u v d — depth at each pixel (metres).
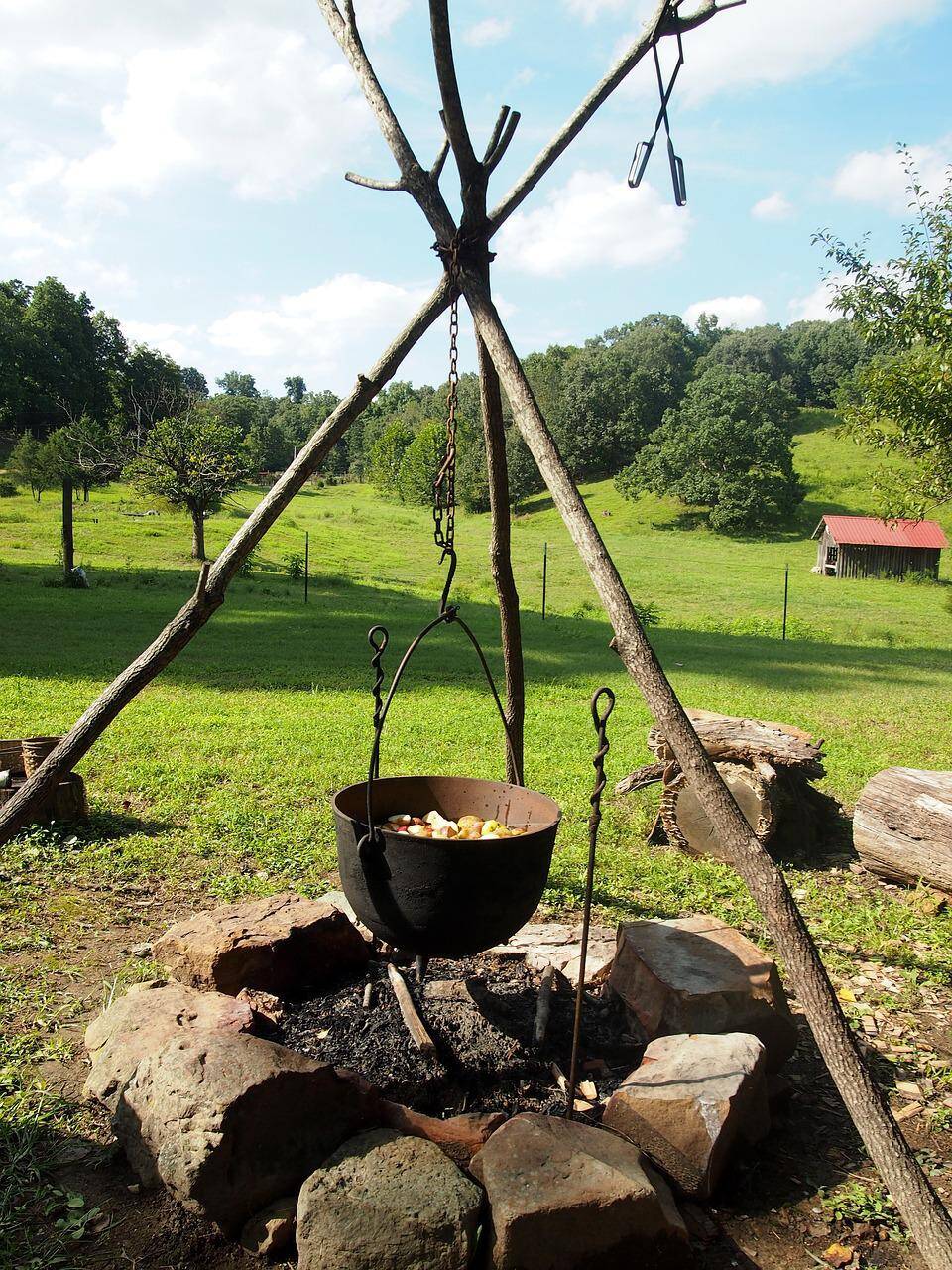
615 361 106.81
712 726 7.12
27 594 24.50
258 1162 2.85
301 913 4.23
